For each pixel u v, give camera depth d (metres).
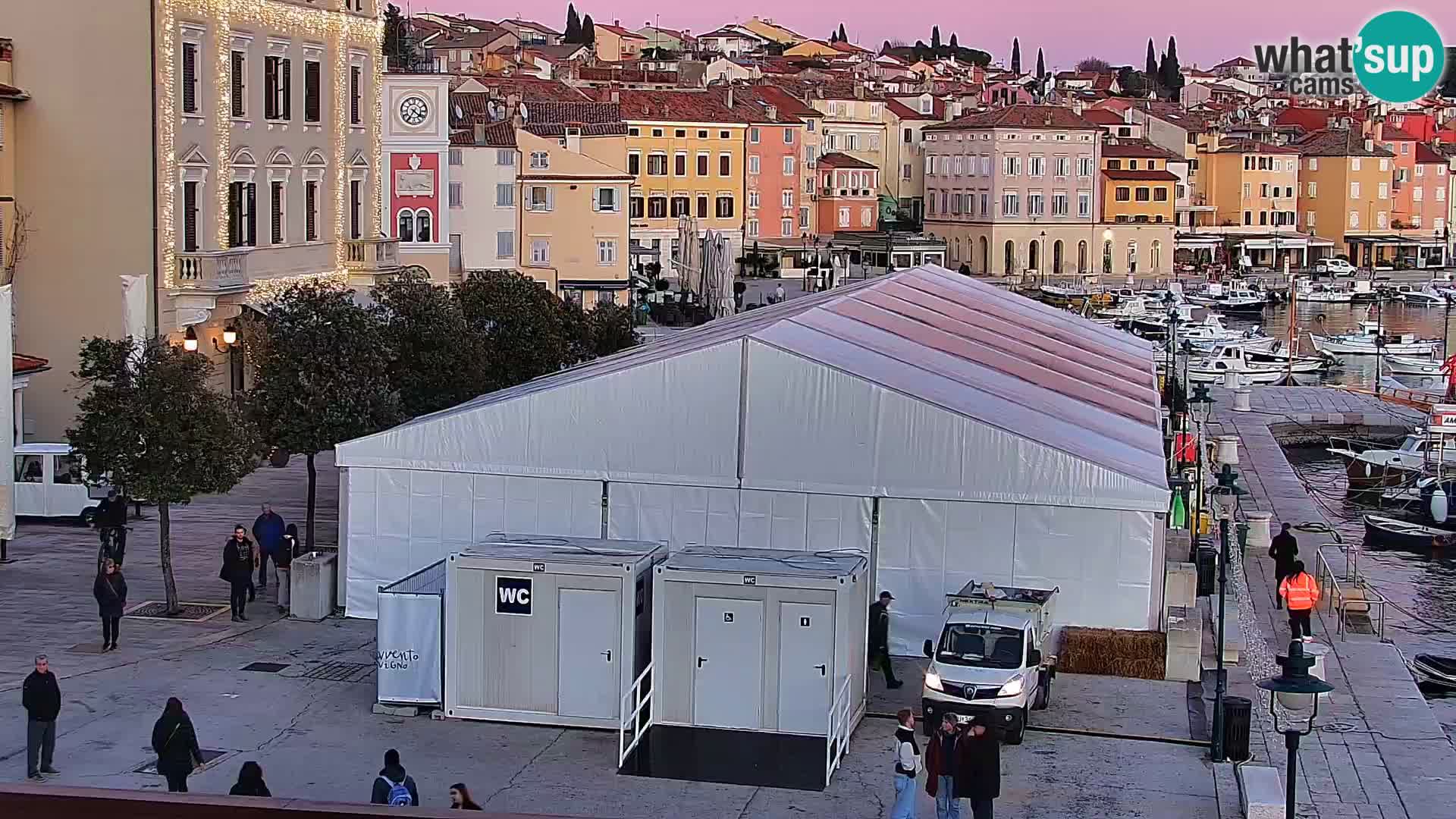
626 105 175.75
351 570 38.94
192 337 53.66
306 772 28.61
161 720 25.88
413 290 52.81
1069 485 35.53
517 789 27.92
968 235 196.12
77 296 60.78
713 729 30.69
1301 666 23.75
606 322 70.06
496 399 39.41
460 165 120.25
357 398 45.38
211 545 47.78
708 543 36.94
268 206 69.25
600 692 31.11
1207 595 41.47
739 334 39.88
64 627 37.91
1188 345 115.44
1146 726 31.86
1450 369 107.31
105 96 60.22
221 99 64.69
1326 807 28.62
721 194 180.88
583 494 37.41
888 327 48.12
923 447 36.03
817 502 36.50
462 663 31.55
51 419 60.94
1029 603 32.44
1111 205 199.62
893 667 35.78
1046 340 56.69
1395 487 77.56
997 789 25.55
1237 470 68.81
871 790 28.25
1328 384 125.44
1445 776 30.69
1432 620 53.03
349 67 76.25
